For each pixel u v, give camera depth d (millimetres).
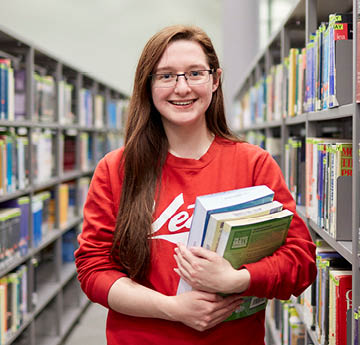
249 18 6809
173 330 1204
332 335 1488
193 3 7918
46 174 3369
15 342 2867
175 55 1191
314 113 1730
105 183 1290
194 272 1107
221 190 1247
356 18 1212
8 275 2600
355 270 1239
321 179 1621
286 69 2375
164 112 1221
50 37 7914
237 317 1216
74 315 3889
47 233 3424
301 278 1181
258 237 1122
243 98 5055
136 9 7930
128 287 1195
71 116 4055
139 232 1200
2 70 2449
